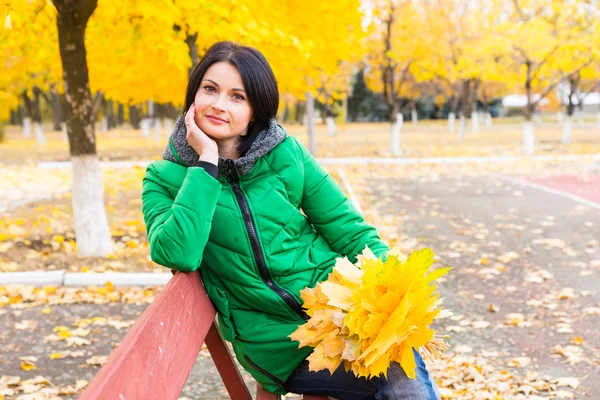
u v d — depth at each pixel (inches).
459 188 562.9
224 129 85.1
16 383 166.6
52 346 195.8
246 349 87.5
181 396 159.0
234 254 84.5
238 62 85.1
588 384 165.5
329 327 78.4
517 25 917.2
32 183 605.3
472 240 350.6
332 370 75.9
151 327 61.0
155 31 316.8
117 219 399.5
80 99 295.3
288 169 88.3
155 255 78.7
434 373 171.2
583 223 389.7
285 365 87.1
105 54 485.4
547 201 478.9
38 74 1226.6
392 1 876.0
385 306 74.4
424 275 76.7
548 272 279.9
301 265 87.6
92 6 285.3
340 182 581.6
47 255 299.4
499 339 201.3
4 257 293.7
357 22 371.6
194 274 83.7
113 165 778.2
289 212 87.3
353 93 2635.3
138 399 52.9
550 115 3002.0
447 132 1643.7
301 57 307.1
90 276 258.8
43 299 239.8
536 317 222.4
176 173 86.4
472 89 1514.5
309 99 823.7
